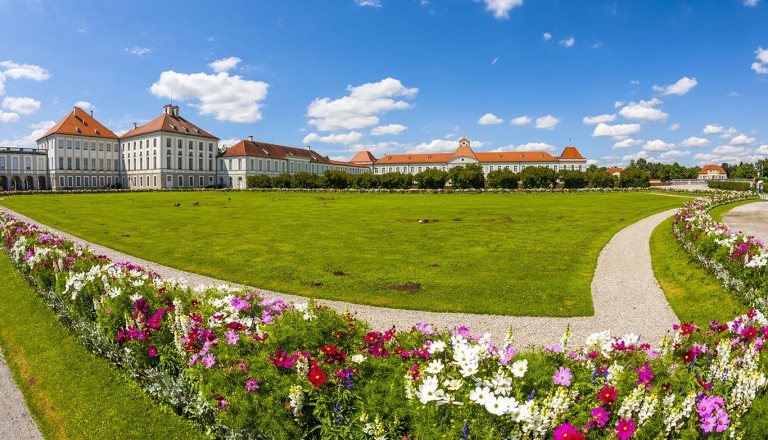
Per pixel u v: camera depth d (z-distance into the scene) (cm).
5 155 8356
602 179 8194
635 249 1611
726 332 520
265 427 384
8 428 537
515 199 4922
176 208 3528
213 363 448
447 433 317
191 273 1260
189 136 9381
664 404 332
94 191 6962
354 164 14200
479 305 955
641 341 765
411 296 1025
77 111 9275
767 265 914
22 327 822
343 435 357
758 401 361
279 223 2452
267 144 11412
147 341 559
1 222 1584
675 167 14900
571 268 1305
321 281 1160
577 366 420
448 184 8962
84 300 721
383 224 2395
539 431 318
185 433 486
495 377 374
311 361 423
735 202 3741
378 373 409
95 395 579
